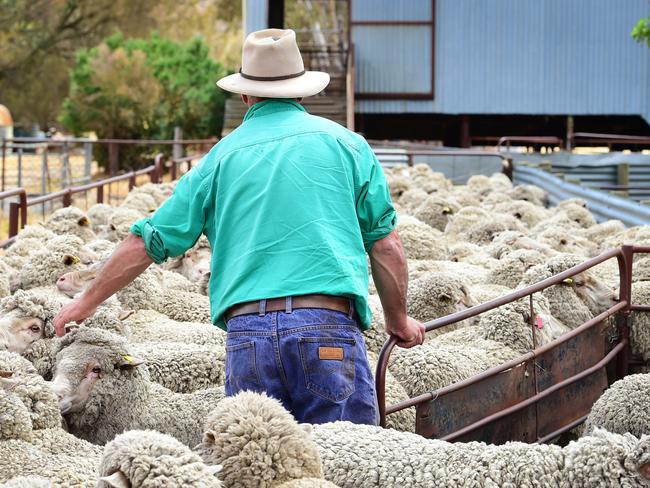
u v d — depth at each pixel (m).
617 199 16.08
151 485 3.66
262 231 4.85
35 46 47.59
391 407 5.82
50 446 5.28
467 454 4.55
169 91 37.78
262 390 4.79
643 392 6.12
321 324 4.75
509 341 7.58
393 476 4.51
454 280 8.23
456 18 28.19
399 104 28.41
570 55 28.25
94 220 13.55
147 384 6.10
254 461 4.03
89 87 37.25
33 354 6.41
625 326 8.13
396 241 5.09
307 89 5.14
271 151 4.96
